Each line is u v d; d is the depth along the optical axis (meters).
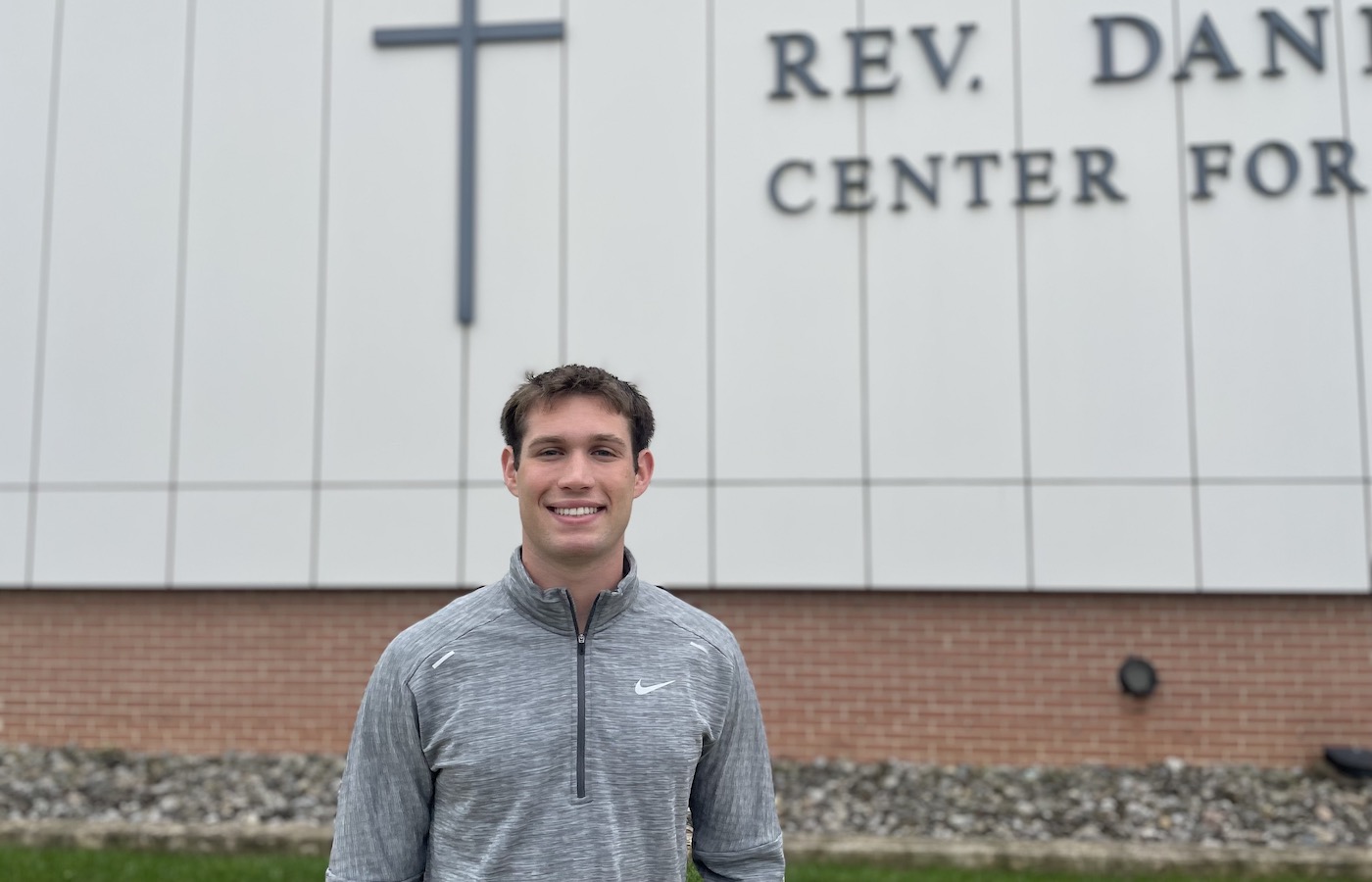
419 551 7.49
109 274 7.82
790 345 7.37
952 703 7.18
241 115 7.85
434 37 7.75
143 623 7.72
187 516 7.64
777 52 7.54
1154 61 7.21
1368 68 7.04
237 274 7.75
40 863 5.52
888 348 7.29
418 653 1.96
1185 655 7.05
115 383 7.75
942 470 7.19
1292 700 6.95
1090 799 6.53
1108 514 7.04
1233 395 7.00
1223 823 6.14
